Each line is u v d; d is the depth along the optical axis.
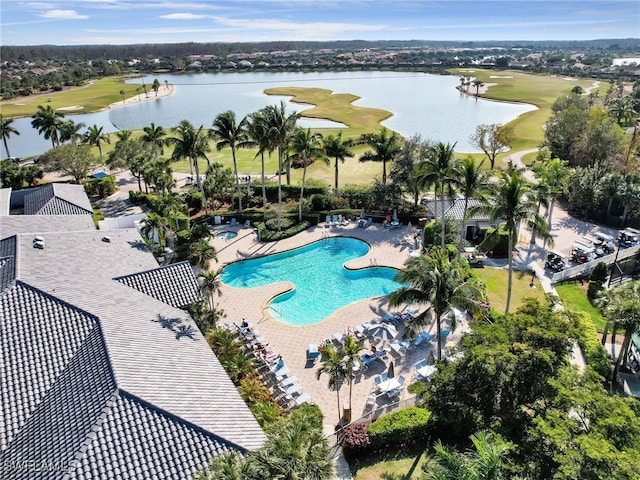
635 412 20.16
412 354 33.47
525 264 46.88
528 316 24.97
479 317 29.02
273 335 35.66
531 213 35.25
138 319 26.58
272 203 64.69
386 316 37.88
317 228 56.56
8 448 19.19
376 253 49.38
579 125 79.12
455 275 27.78
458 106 149.00
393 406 27.03
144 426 18.67
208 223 58.19
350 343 27.05
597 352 31.39
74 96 185.12
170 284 31.55
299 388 29.16
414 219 57.00
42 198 53.38
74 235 36.22
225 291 42.34
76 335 23.91
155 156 78.25
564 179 54.72
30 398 21.20
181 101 174.38
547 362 21.58
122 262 34.38
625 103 97.88
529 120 119.69
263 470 16.05
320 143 60.50
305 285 44.34
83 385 20.84
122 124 132.50
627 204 54.31
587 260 46.62
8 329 24.14
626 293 30.98
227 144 58.59
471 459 17.66
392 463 24.17
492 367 21.59
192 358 24.55
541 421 19.16
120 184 78.62
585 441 17.75
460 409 22.84
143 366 22.08
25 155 103.25
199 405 20.73
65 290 27.38
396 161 62.41
